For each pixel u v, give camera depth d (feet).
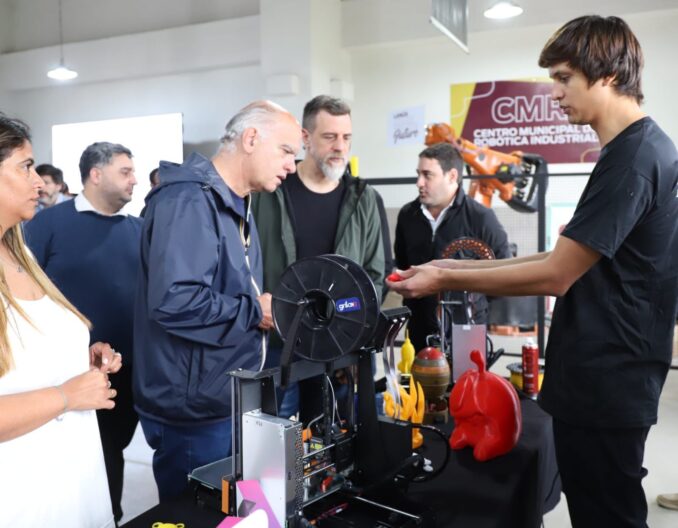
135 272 7.49
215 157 5.25
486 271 4.27
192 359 4.79
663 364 4.11
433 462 4.67
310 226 6.97
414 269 4.51
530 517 4.81
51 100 24.27
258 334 5.01
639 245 3.96
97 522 3.93
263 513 2.43
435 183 9.11
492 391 4.75
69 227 7.24
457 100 19.75
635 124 3.92
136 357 5.10
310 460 3.70
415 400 5.01
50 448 3.56
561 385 4.25
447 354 6.55
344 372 4.21
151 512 3.70
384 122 20.68
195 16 21.53
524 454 4.82
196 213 4.66
